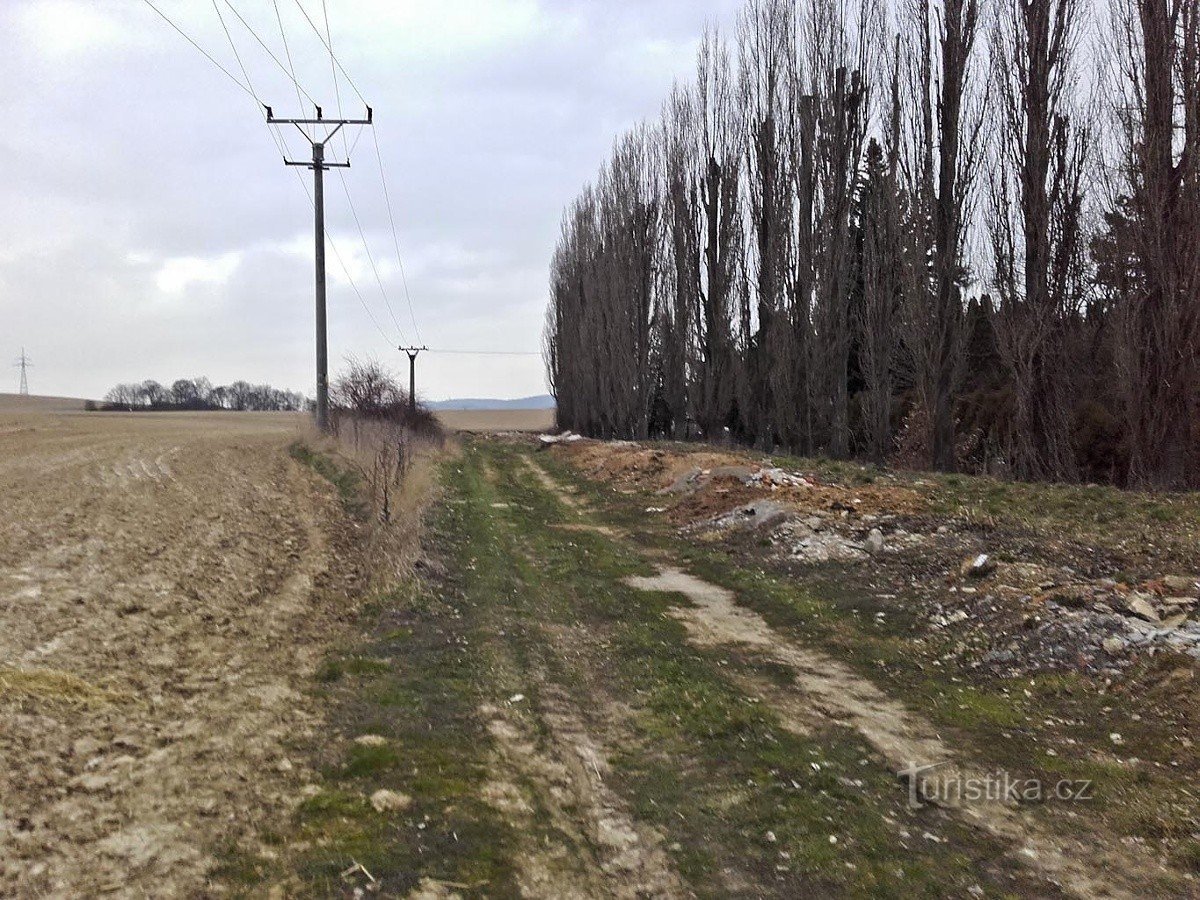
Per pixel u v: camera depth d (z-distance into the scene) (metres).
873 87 22.72
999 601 8.70
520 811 4.82
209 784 4.84
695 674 7.55
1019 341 17.55
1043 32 17.27
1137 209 14.91
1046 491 13.98
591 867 4.27
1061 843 4.60
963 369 19.94
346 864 4.04
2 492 16.73
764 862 4.36
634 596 10.80
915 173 19.94
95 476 20.52
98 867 3.86
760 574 11.66
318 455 27.89
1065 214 17.45
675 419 37.41
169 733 5.53
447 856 4.20
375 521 14.56
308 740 5.67
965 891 4.10
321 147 30.89
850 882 4.16
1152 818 4.82
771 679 7.54
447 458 30.55
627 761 5.70
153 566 10.69
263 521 15.45
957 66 19.03
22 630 7.41
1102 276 17.14
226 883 3.83
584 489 22.86
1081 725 6.30
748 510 15.01
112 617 8.16
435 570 11.58
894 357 22.27
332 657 7.68
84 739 5.24
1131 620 7.50
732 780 5.34
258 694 6.49
